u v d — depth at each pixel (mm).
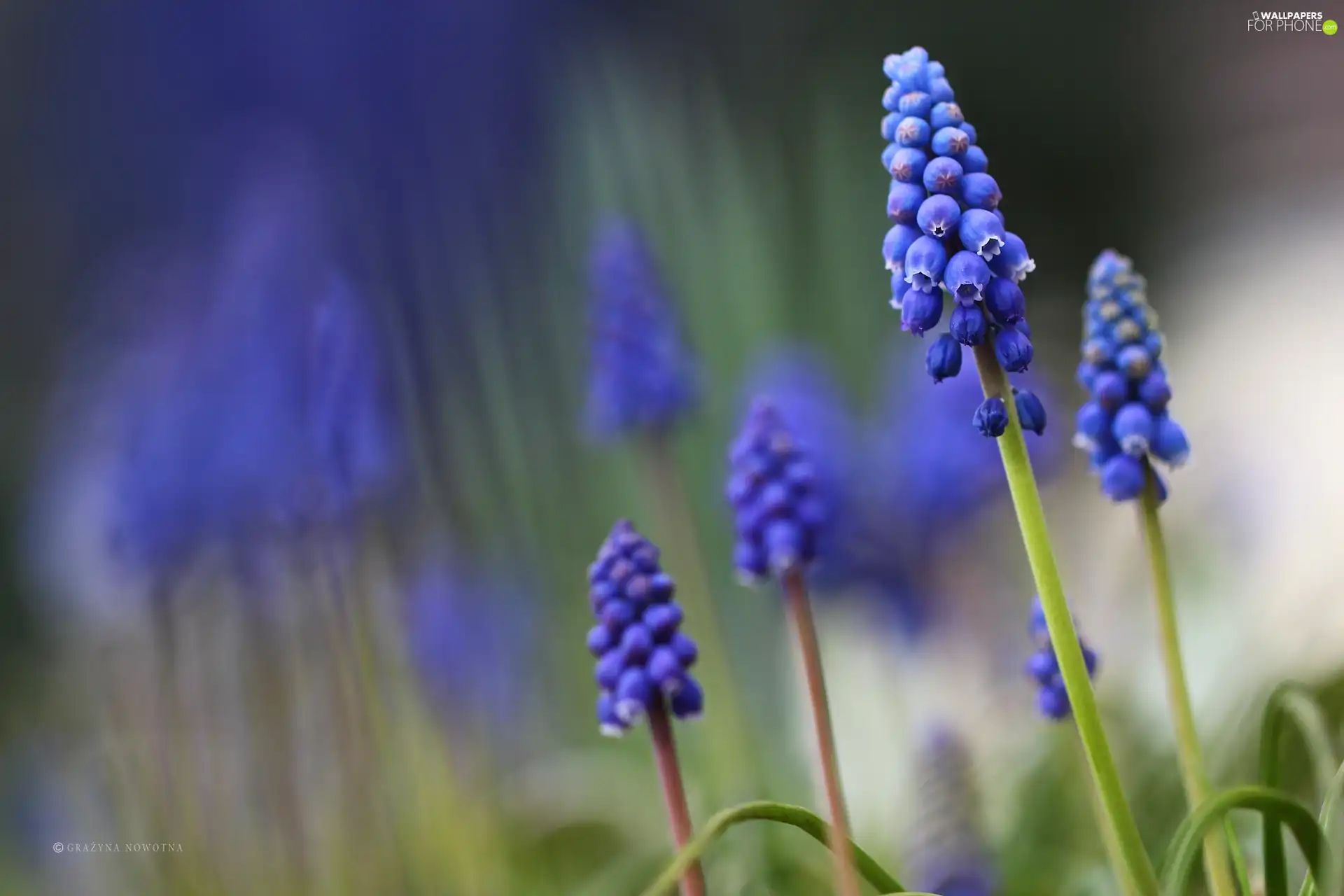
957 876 754
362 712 781
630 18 1895
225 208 927
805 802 861
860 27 2350
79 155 1808
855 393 1260
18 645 1422
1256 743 764
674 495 988
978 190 644
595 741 982
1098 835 777
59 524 993
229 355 784
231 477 783
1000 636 890
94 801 858
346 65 1236
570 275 1207
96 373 903
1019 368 645
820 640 941
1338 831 676
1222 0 2395
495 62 1438
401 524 833
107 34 1737
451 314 915
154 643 795
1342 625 796
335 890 783
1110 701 832
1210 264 2100
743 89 2059
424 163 1034
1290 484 1133
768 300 1172
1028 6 2492
